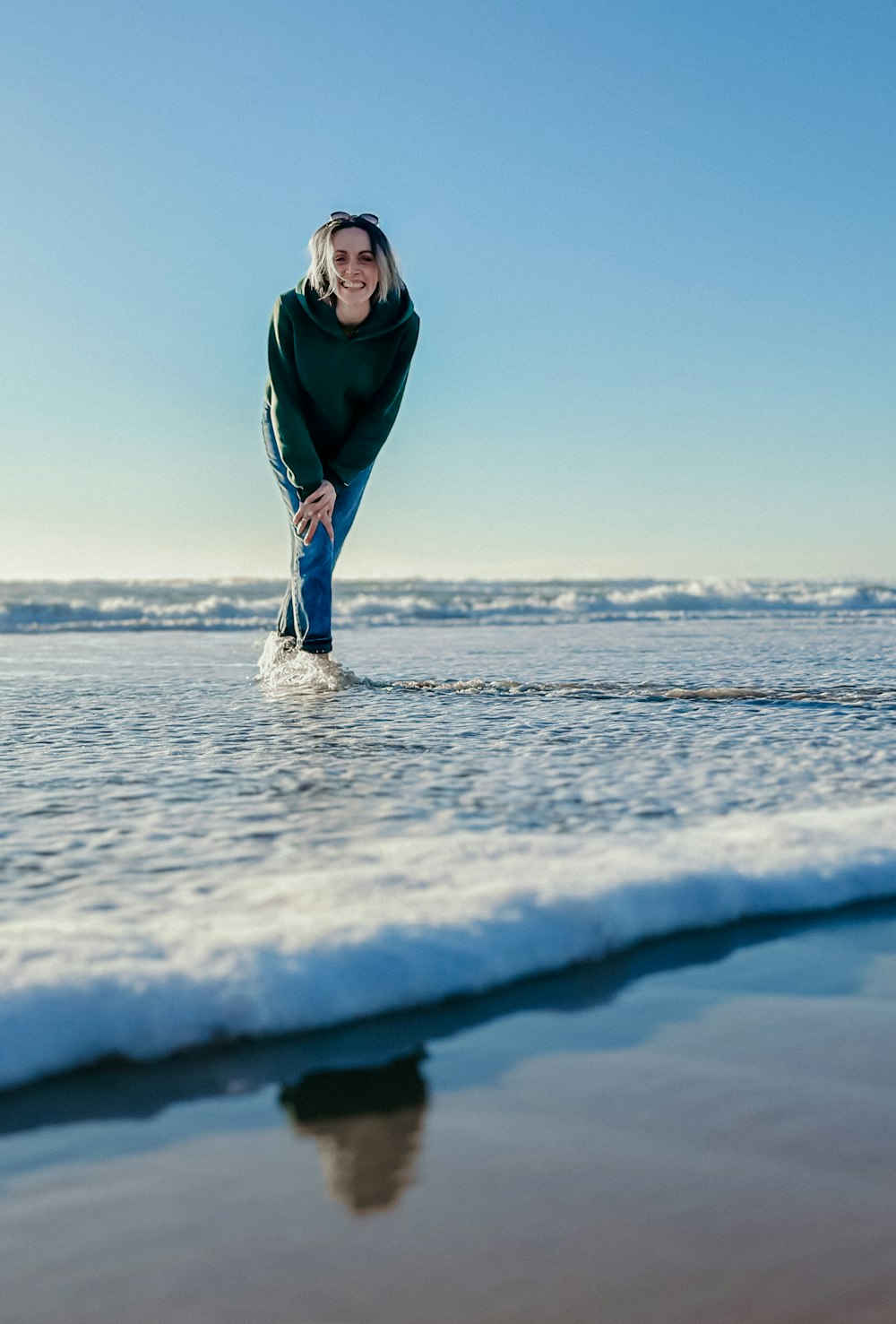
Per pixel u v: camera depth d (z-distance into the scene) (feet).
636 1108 4.09
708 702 15.84
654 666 22.50
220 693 17.47
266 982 4.75
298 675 18.43
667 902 6.09
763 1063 4.48
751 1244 3.24
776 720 13.96
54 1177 3.61
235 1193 3.52
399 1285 3.05
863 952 5.78
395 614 55.93
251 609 53.98
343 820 8.16
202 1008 4.58
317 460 16.42
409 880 6.23
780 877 6.52
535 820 8.09
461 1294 3.02
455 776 10.04
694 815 8.25
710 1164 3.70
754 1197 3.50
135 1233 3.30
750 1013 4.99
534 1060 4.49
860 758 10.98
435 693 17.17
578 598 68.59
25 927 5.35
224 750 11.65
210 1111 4.04
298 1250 3.22
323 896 5.96
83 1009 4.42
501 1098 4.17
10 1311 2.95
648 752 11.43
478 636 36.32
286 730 13.23
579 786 9.52
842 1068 4.44
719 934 6.01
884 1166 3.69
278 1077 4.30
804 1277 3.09
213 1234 3.30
